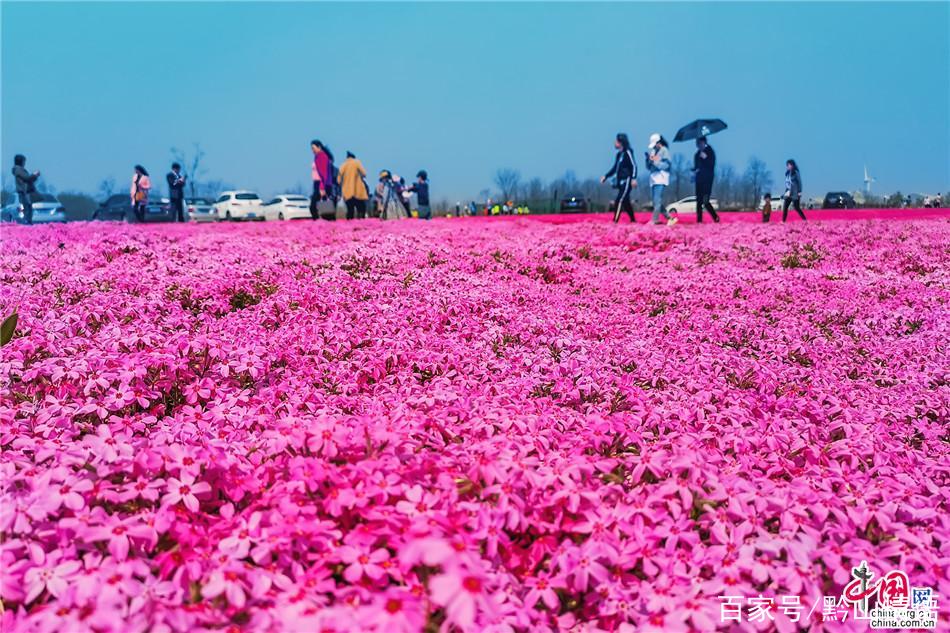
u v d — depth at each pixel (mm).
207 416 4555
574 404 5180
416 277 9609
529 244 14070
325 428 3480
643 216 29859
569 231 17391
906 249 13859
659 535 3164
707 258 13859
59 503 2996
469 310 7957
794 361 7129
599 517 3209
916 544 3184
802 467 4125
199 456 3434
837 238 15562
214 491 3459
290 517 2996
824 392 5652
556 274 11828
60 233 14539
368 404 4945
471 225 19703
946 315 8719
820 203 43250
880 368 6770
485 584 2723
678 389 5379
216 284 8477
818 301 9836
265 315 7293
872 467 4180
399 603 2432
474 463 3420
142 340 5562
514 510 3098
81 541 2898
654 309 9531
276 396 5039
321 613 2477
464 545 2674
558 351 6793
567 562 2967
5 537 2887
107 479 3361
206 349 5379
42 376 4836
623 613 2879
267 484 3439
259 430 4398
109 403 4457
